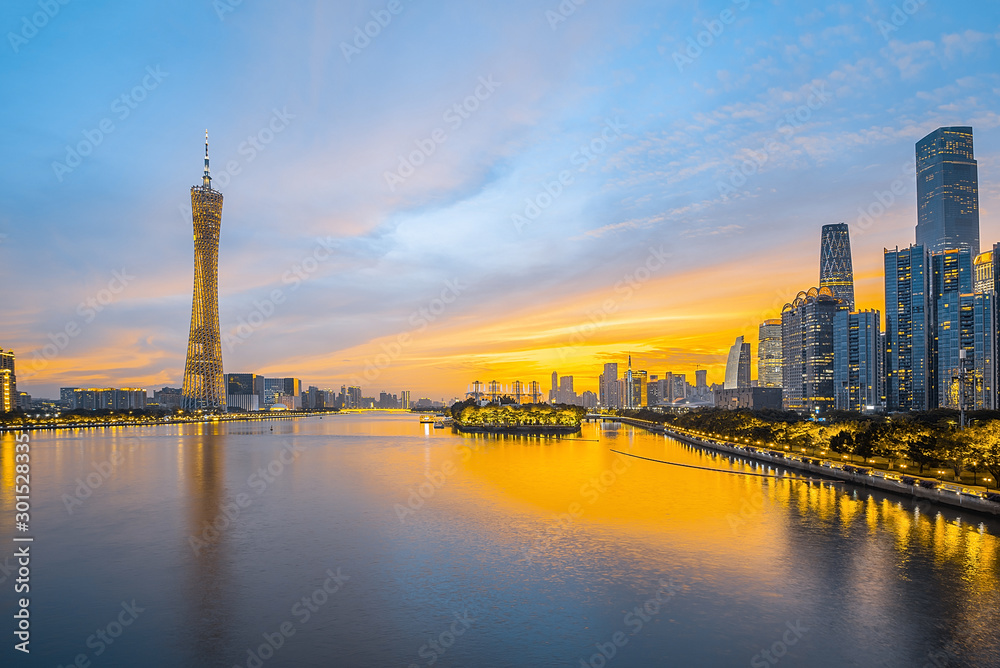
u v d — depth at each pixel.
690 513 149.75
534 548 119.00
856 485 191.00
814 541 121.75
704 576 101.81
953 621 83.56
